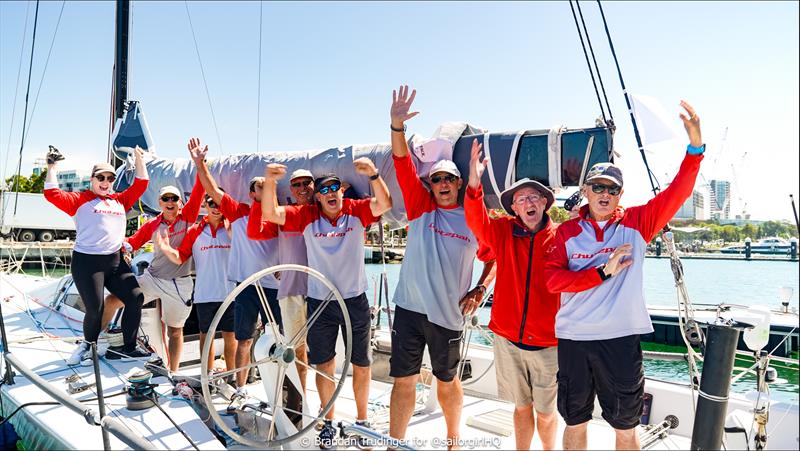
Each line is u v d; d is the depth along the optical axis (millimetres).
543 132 2400
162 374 3012
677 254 2295
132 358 3275
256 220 2844
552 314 2168
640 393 1940
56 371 3188
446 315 2389
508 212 2365
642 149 2094
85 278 3168
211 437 2340
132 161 4172
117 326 3641
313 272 2141
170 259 3354
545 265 2059
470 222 2213
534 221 2178
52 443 2420
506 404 3080
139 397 2625
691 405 2734
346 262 2598
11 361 2984
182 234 3547
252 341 3104
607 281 1942
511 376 2232
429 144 2598
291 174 3100
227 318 3352
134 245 3689
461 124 2695
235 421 2721
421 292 2398
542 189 2221
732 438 2268
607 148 2221
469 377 3340
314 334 2607
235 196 3396
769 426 2398
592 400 2004
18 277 6453
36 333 3922
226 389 2969
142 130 4512
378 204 2529
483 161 2271
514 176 2418
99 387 2266
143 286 3516
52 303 4594
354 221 2637
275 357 2170
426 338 2424
